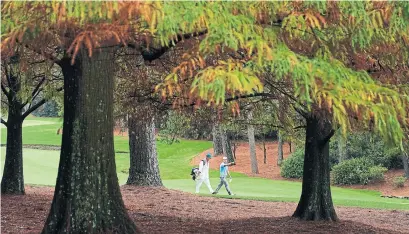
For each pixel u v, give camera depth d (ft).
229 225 46.24
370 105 21.44
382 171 131.13
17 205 52.49
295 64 21.25
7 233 36.73
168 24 20.10
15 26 20.15
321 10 22.82
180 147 200.64
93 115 31.01
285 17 23.49
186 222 46.37
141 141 81.71
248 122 52.90
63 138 31.78
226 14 21.38
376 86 23.18
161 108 45.52
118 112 51.83
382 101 22.13
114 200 32.09
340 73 22.59
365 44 25.54
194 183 118.62
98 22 20.18
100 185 31.45
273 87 30.78
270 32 23.07
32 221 42.60
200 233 40.11
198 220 48.98
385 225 56.39
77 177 31.17
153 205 62.39
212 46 21.43
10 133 61.87
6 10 20.27
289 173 140.77
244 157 173.68
